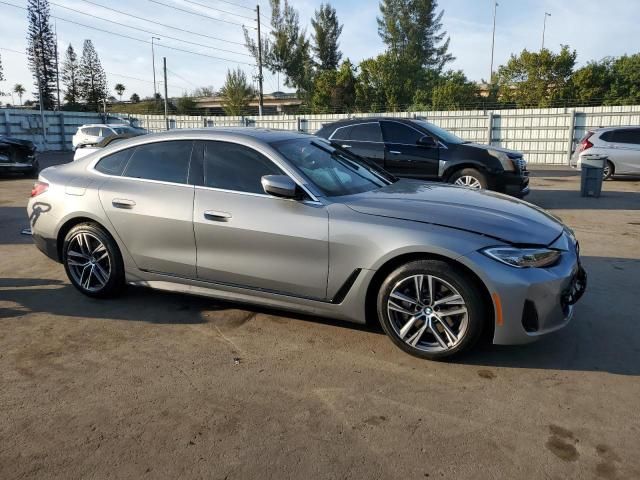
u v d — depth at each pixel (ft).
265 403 9.94
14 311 14.56
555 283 10.89
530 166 63.87
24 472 8.07
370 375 10.98
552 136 67.21
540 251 10.96
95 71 222.07
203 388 10.48
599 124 64.49
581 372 11.07
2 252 20.92
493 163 28.02
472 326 10.93
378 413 9.60
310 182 12.51
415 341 11.51
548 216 12.97
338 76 143.13
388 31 188.14
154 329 13.34
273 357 11.80
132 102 296.30
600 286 16.49
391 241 11.28
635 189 40.09
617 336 12.80
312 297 12.35
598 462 8.21
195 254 13.50
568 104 117.50
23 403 9.96
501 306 10.64
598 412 9.58
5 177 48.98
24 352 12.09
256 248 12.64
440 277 11.01
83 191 14.90
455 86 125.70
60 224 15.28
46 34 177.99
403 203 12.14
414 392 10.32
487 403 9.91
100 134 73.15
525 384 10.59
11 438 8.90
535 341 11.45
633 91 114.73
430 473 8.00
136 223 14.11
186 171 13.85
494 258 10.69
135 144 14.88
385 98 143.95
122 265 14.85
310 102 165.48
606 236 23.71
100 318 14.06
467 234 10.97
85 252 15.30
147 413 9.62
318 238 11.91
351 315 12.09
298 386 10.55
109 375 11.02
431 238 10.99
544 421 9.32
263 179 12.25
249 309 14.56
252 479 7.89
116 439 8.87
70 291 16.15
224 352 12.06
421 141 28.68
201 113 207.21
